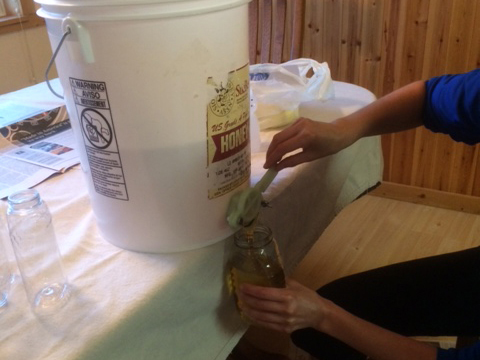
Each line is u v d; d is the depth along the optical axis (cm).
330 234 192
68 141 104
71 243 68
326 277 169
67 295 58
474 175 198
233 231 69
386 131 100
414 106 97
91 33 51
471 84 87
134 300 57
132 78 52
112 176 59
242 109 62
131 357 58
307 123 83
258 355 131
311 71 139
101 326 54
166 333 63
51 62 57
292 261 95
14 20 217
